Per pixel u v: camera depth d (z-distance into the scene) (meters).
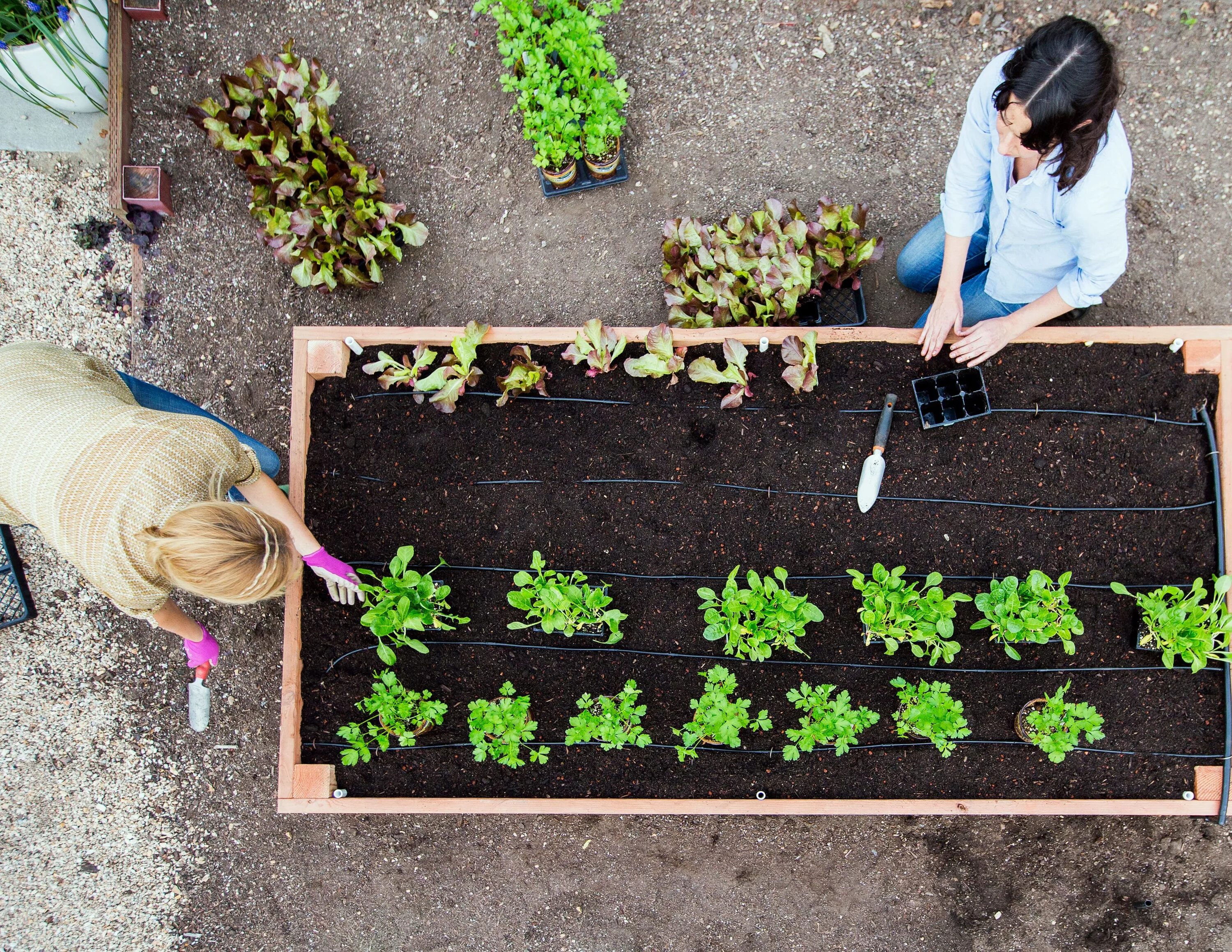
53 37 3.38
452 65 3.73
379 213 3.48
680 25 3.70
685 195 3.71
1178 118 3.61
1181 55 3.60
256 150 3.43
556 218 3.74
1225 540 3.11
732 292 3.25
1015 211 2.56
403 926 3.72
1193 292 3.60
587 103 3.27
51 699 3.76
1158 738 3.18
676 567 3.23
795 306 3.17
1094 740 3.12
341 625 3.23
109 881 3.76
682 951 3.68
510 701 3.02
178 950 3.77
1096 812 3.16
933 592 2.91
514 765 3.08
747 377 3.14
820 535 3.19
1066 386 3.13
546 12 3.25
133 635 3.74
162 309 3.77
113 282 3.79
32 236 3.78
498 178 3.74
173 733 3.74
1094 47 1.90
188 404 3.13
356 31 3.74
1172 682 3.17
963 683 3.21
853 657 3.23
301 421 3.21
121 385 2.58
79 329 3.78
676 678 3.26
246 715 3.72
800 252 3.26
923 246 3.26
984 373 3.14
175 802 3.75
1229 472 3.10
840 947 3.66
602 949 3.70
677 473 3.21
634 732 3.13
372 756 3.27
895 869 3.63
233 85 3.46
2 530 3.66
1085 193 2.26
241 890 3.75
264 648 3.71
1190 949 3.57
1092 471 3.14
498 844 3.69
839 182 3.69
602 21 3.69
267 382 3.75
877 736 3.23
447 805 3.23
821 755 3.23
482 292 3.73
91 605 3.76
